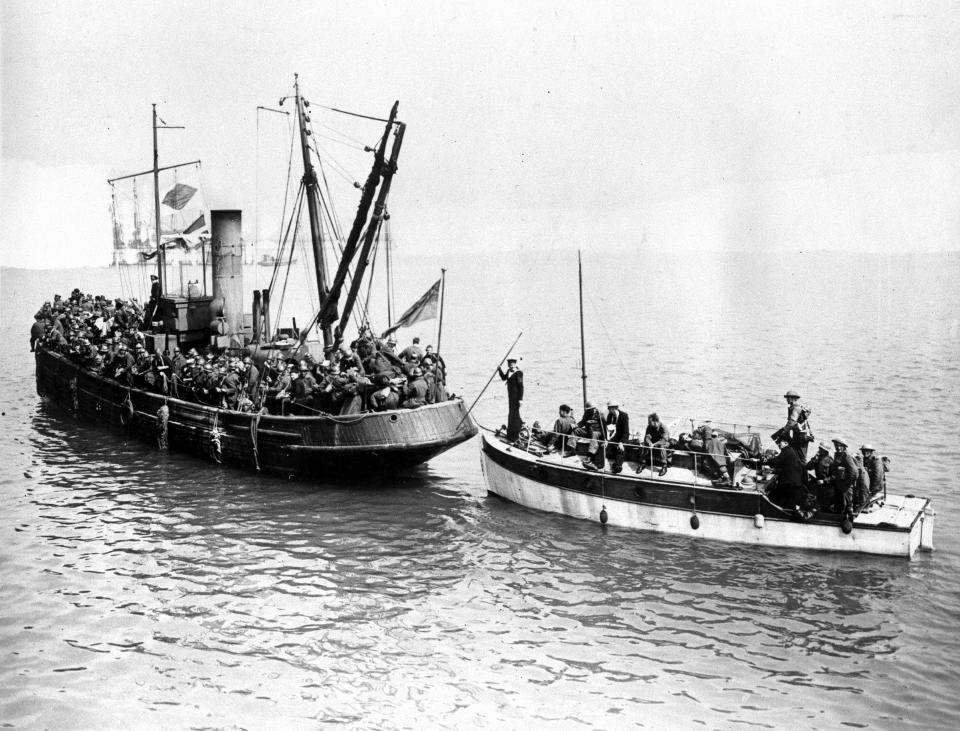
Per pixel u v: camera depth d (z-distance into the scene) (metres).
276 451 24.31
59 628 15.58
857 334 41.22
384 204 26.78
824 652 14.44
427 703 13.13
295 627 15.59
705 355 40.12
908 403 30.33
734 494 18.98
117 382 29.55
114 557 18.83
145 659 14.52
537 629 15.42
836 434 27.09
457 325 56.44
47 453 27.42
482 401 35.00
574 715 12.73
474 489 23.77
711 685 13.48
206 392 26.73
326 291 29.36
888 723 12.33
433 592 17.00
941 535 19.56
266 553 19.05
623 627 15.43
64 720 12.73
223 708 13.06
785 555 18.45
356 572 18.00
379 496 23.11
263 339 29.77
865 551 18.27
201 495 23.14
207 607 16.41
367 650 14.73
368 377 23.86
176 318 31.02
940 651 14.39
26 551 19.11
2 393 37.50
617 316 54.22
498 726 12.44
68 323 35.38
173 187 34.72
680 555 18.61
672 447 20.48
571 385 36.91
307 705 13.10
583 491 20.72
